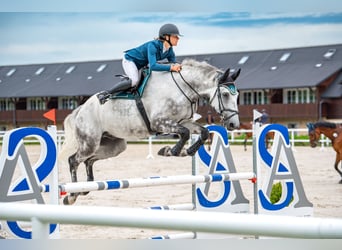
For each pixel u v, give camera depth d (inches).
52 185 235.3
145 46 309.9
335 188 516.4
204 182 278.1
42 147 233.1
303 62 2046.0
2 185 215.3
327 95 1903.3
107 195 483.8
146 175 633.6
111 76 2288.4
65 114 2209.6
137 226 83.1
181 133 293.6
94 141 326.0
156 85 304.7
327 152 948.6
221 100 299.7
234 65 2140.7
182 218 80.0
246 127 1194.0
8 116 2308.1
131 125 310.3
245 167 707.4
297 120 1934.1
